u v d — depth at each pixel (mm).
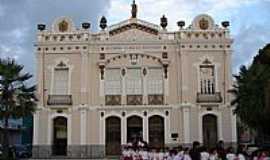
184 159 22109
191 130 49656
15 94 43500
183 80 50250
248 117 42406
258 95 41156
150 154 27375
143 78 50719
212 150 22969
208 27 51219
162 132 50062
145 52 50938
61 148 50062
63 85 50719
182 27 51281
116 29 51500
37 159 47938
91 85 50688
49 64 50906
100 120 50156
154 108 50188
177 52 51094
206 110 50125
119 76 50906
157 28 51438
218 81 50469
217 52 50906
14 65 43688
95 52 51156
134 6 52812
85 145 49531
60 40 51031
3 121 46344
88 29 51188
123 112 50188
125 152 29547
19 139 70062
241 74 44469
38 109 49906
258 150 21422
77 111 50188
